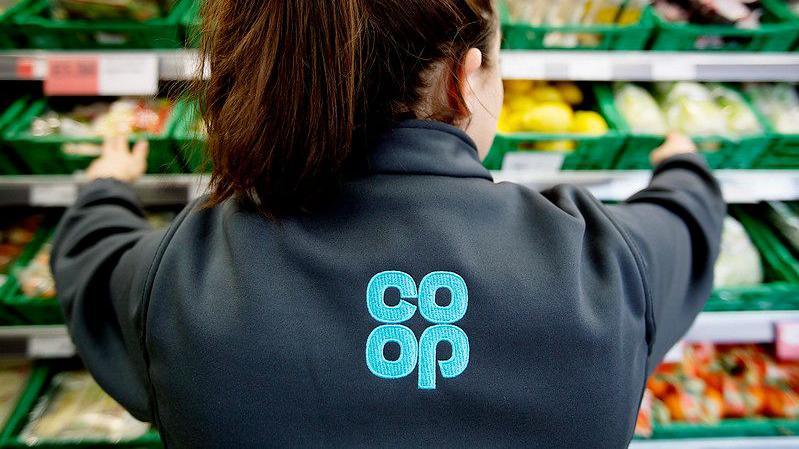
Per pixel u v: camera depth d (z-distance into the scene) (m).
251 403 0.50
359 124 0.54
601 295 0.53
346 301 0.52
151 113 1.33
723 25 1.26
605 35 1.24
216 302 0.53
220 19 0.53
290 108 0.49
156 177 1.26
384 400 0.51
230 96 0.51
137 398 0.62
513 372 0.52
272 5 0.48
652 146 1.27
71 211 0.84
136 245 0.66
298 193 0.54
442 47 0.55
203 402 0.51
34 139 1.20
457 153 0.58
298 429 0.51
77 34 1.20
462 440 0.51
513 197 0.59
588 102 1.50
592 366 0.52
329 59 0.48
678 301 0.66
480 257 0.54
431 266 0.53
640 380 0.57
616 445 0.53
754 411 1.43
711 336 1.33
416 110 0.58
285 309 0.52
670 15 1.29
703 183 0.81
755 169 1.33
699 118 1.31
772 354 1.53
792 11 1.37
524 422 0.51
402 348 0.51
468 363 0.51
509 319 0.52
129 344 0.61
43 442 1.29
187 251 0.56
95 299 0.68
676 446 1.37
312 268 0.53
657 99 1.44
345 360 0.51
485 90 0.64
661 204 0.74
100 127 1.31
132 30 1.19
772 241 1.45
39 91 1.43
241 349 0.51
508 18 1.25
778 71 1.26
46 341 1.32
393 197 0.55
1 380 1.44
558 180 1.31
